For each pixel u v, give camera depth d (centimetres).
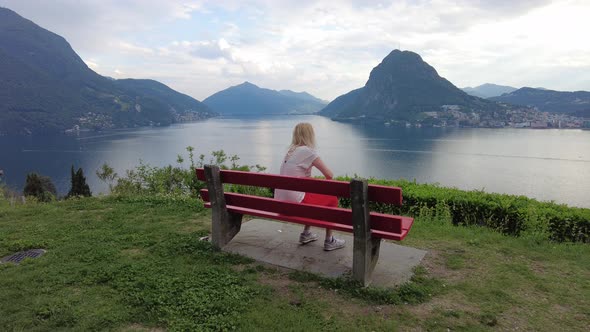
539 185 7000
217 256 446
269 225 577
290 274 397
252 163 9869
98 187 8012
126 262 424
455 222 661
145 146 15288
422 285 375
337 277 382
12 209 726
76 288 367
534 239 535
